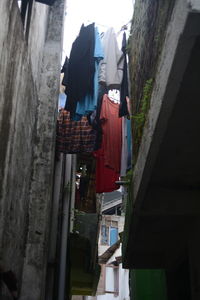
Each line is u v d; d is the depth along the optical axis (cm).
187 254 581
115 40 739
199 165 380
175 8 254
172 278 635
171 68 261
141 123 420
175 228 513
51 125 736
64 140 820
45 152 716
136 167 447
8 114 446
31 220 671
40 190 690
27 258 647
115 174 858
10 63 448
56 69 782
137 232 521
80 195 1198
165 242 560
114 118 827
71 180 1002
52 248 829
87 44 709
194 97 289
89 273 1196
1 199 430
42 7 747
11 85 457
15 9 468
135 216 461
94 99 693
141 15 509
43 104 748
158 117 306
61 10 862
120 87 725
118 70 725
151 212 435
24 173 607
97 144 793
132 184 480
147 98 401
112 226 2316
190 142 340
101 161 863
